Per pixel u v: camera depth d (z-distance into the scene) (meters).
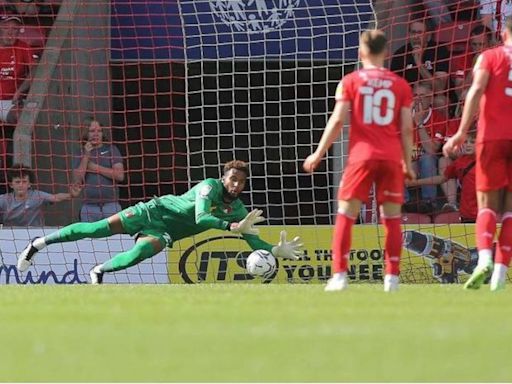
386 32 62.53
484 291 36.81
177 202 50.06
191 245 54.81
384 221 35.03
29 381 20.98
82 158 60.28
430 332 25.75
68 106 62.81
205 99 66.88
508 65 36.00
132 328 26.47
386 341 24.61
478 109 40.41
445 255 55.22
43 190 61.34
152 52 63.75
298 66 65.62
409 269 55.12
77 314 29.16
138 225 50.38
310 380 20.91
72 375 21.39
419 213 58.66
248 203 66.06
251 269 47.72
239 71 66.06
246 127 66.88
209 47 63.75
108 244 55.19
